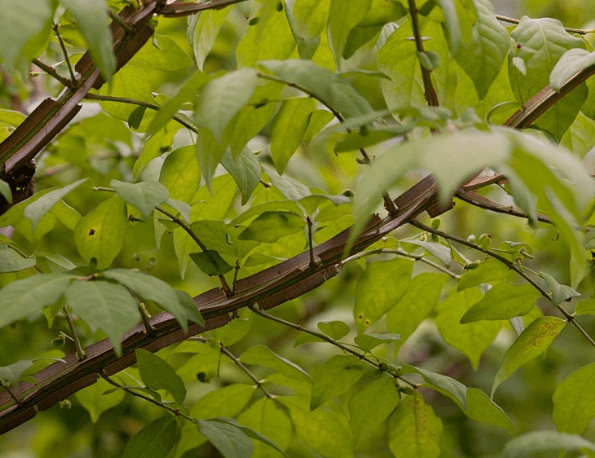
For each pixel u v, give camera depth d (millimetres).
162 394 1524
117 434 2311
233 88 702
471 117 691
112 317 720
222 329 1351
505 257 1272
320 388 1284
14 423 1178
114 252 1143
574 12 2893
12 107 1908
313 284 1259
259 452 1509
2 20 545
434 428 1345
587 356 2955
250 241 1168
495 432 3061
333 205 1080
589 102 1218
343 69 1129
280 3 1184
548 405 3084
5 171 1088
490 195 2807
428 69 965
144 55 1235
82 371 1172
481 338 1562
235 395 1473
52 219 1457
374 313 1466
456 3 935
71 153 2170
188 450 1544
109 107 1291
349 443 1481
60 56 1761
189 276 2482
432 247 1241
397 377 1286
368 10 868
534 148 569
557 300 1149
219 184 1357
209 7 1026
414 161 514
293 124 946
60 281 782
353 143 701
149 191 927
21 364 1168
